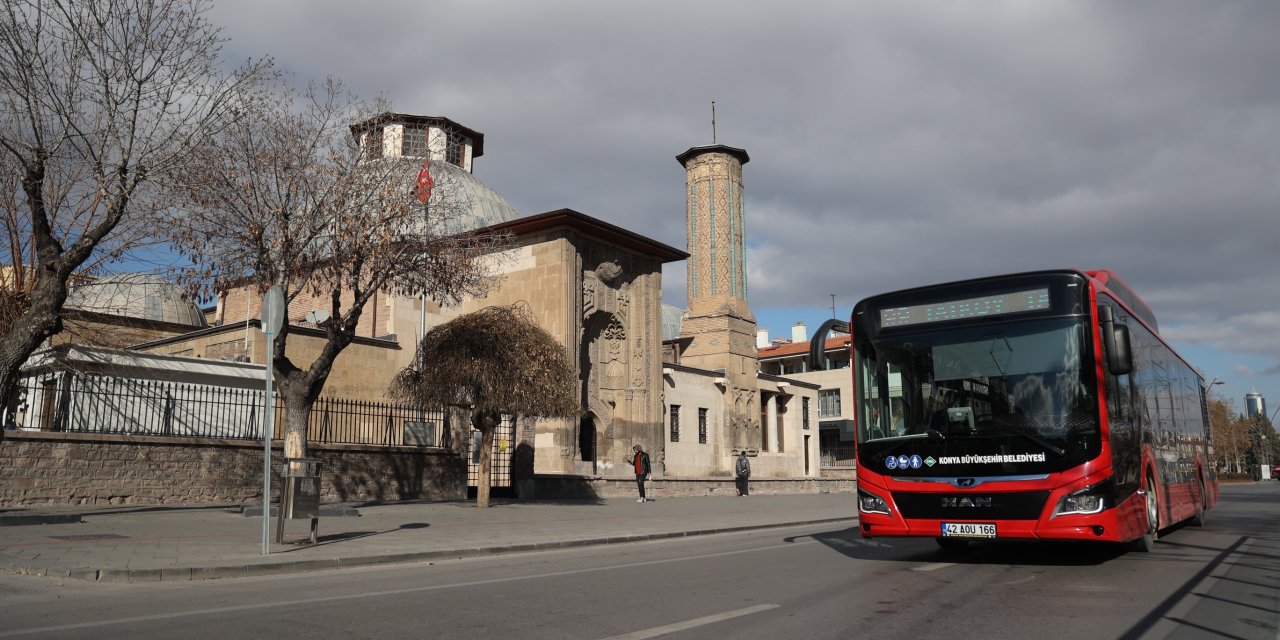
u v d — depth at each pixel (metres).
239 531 14.19
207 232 17.97
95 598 8.21
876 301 11.70
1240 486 59.91
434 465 24.25
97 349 21.12
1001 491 10.05
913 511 10.63
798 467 47.12
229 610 7.44
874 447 11.12
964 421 10.52
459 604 7.82
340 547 12.48
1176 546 13.45
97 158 15.15
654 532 16.73
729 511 24.47
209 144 17.55
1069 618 7.14
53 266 14.84
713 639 6.24
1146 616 7.24
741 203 44.66
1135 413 11.71
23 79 14.38
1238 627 6.80
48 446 17.17
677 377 39.38
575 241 33.81
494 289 34.72
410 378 22.47
